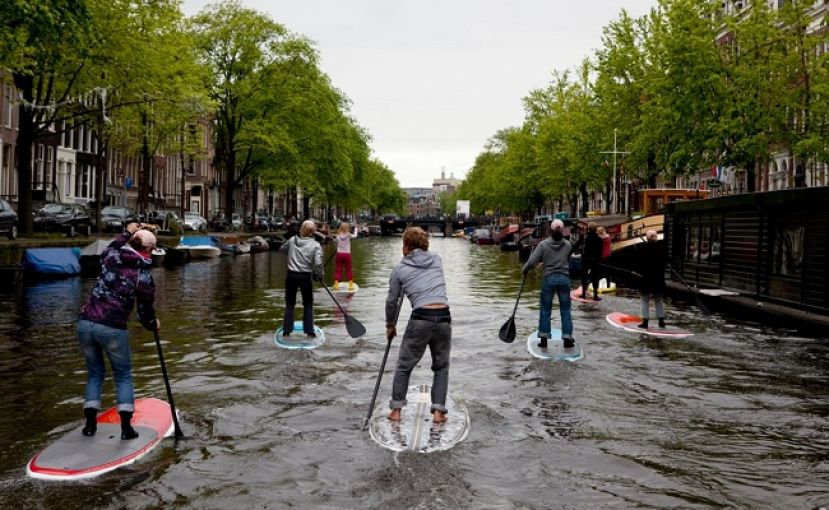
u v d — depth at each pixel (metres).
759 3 30.16
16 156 40.16
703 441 6.98
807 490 5.75
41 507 5.24
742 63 30.08
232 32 48.59
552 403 8.29
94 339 6.50
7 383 8.93
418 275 7.27
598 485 5.80
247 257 42.12
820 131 28.55
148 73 28.84
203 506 5.31
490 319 15.55
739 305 17.14
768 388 9.17
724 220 20.33
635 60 39.28
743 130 29.09
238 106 49.97
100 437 6.67
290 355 10.91
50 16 18.48
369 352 11.23
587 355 11.24
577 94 54.25
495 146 100.88
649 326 14.36
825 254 14.77
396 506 5.31
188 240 38.84
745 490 5.73
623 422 7.59
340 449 6.55
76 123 30.00
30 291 19.64
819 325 13.73
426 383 9.25
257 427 7.21
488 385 9.15
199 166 74.44
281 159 52.78
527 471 6.08
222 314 15.64
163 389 8.74
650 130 34.34
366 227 111.69
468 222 123.75
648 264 13.83
